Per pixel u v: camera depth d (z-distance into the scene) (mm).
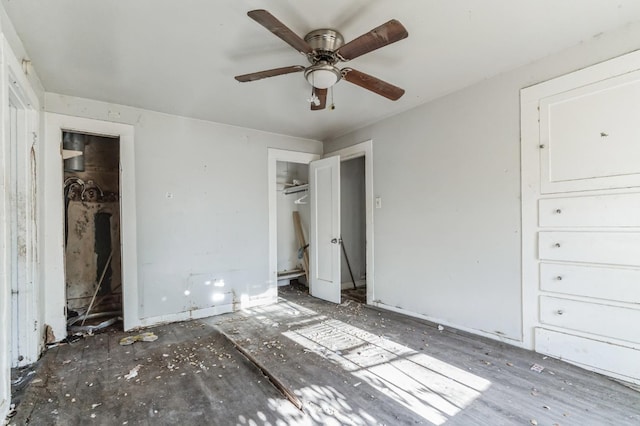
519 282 2506
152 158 3312
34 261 2434
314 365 2279
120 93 2883
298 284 5281
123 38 2033
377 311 3611
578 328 2188
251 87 2787
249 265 3949
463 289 2895
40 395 1925
